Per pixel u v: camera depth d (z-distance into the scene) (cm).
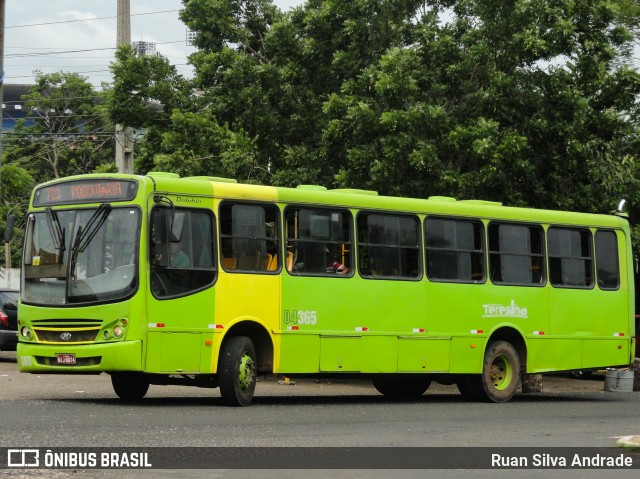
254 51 3506
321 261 2000
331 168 3130
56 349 1795
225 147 3161
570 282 2397
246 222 1905
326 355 1989
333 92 3173
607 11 2869
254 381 1897
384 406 2028
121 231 1791
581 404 2245
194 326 1816
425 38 2967
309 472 1134
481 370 2219
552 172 2939
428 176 2806
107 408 1723
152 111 3506
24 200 5891
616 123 2945
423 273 2141
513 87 2870
